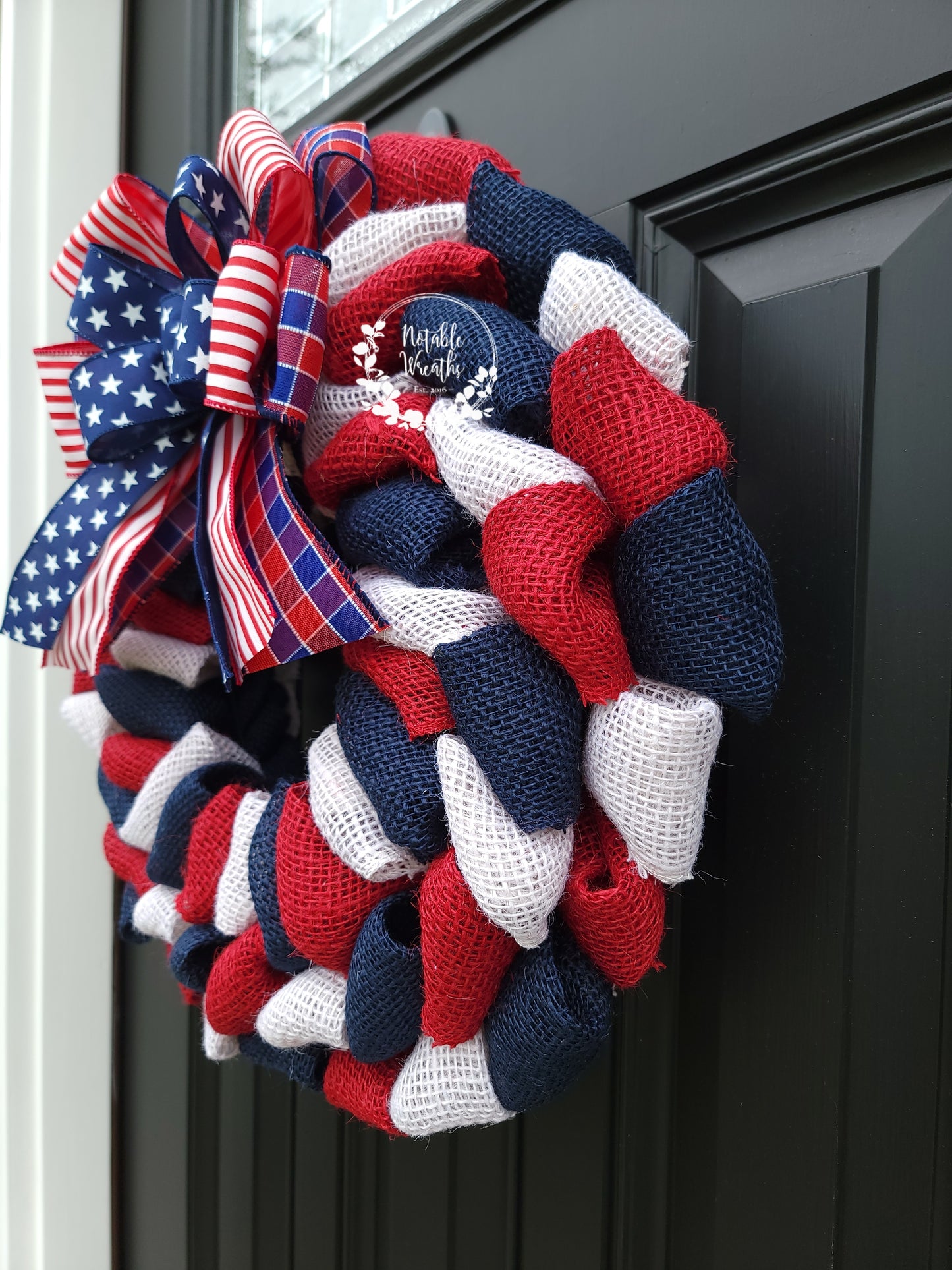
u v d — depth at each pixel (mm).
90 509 488
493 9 565
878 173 429
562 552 326
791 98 440
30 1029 835
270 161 434
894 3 406
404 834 375
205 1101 801
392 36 649
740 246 487
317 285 420
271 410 417
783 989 465
